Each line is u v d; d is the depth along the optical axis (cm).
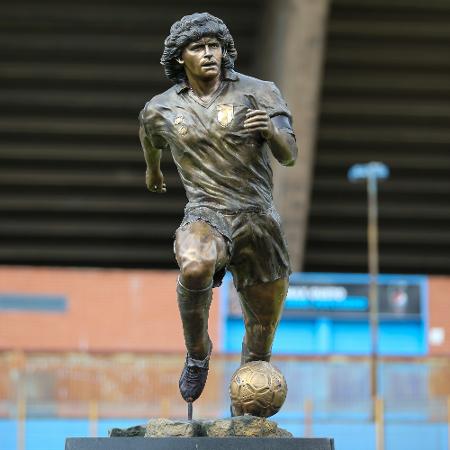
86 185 7575
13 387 4122
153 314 5275
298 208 7181
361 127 7244
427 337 5594
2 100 6950
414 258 8131
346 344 5562
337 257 8038
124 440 1184
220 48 1293
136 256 7988
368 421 3850
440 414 3900
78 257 8012
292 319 5562
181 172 1309
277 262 1313
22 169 7469
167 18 6469
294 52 6481
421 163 7538
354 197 7694
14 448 3900
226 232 1261
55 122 7112
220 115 1282
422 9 6462
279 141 1271
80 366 4166
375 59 6762
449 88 6969
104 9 6388
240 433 1214
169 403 4138
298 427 3831
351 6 6412
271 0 6412
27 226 7819
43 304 5284
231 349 4672
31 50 6638
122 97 6969
